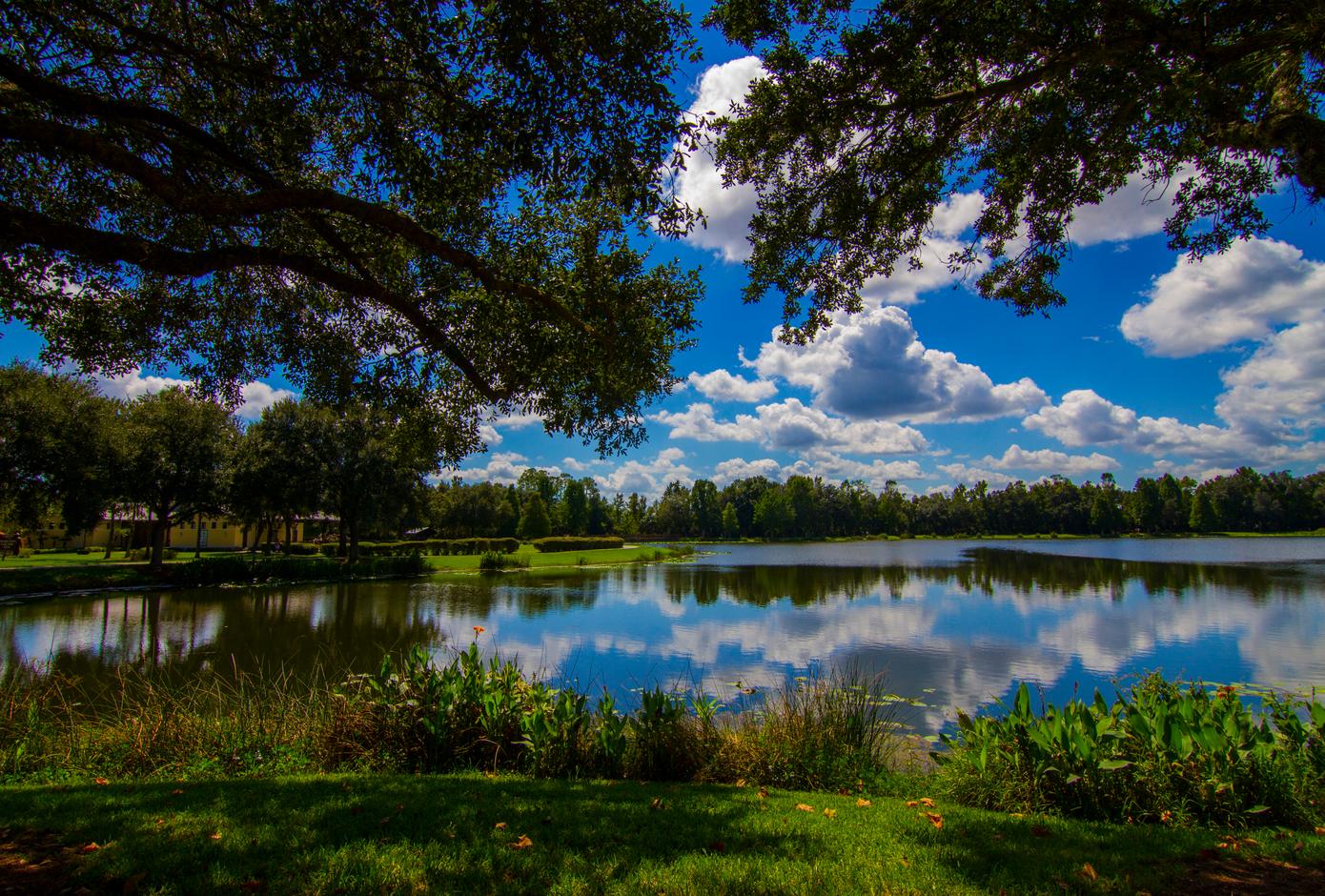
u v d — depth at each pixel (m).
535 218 7.51
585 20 4.78
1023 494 116.94
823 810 4.74
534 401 7.57
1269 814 4.60
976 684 11.04
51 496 24.47
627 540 110.88
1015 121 7.12
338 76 5.35
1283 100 5.25
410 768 6.02
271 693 8.93
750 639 15.52
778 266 7.70
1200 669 12.05
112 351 7.05
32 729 6.52
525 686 6.82
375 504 37.84
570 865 3.53
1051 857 3.73
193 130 5.11
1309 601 21.70
